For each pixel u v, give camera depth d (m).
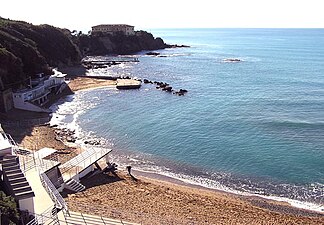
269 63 144.88
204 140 49.66
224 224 27.23
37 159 31.78
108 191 32.22
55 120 58.50
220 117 61.47
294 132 52.84
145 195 32.22
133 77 104.38
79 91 82.88
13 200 20.62
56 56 113.75
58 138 48.69
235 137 50.78
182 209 29.64
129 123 57.81
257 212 30.27
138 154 44.88
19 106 62.12
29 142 45.84
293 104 71.88
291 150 45.44
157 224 25.25
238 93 83.56
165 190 34.06
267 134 52.00
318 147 46.38
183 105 70.44
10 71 65.25
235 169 40.38
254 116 62.03
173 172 39.75
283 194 34.47
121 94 80.56
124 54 183.00
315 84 95.88
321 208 31.72
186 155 44.53
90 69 119.44
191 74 113.25
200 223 26.73
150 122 58.47
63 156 41.09
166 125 56.84
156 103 72.00
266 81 100.75
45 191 25.45
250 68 129.00
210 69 125.75
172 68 127.25
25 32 105.94
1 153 27.03
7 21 107.75
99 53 179.75
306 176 38.22
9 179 22.88
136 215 26.55
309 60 156.25
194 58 163.00
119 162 42.12
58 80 79.06
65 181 31.38
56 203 23.89
